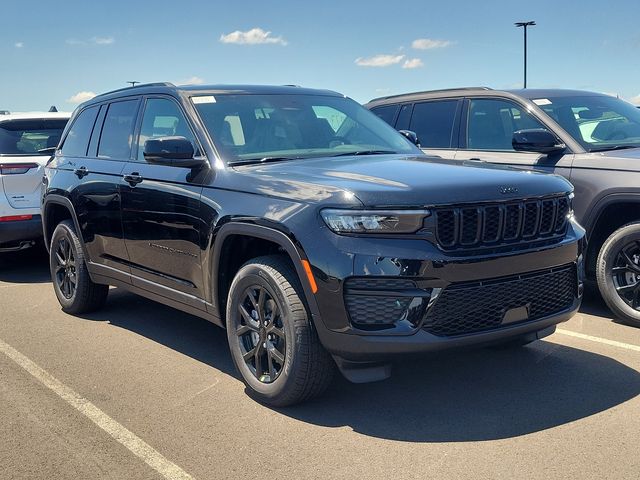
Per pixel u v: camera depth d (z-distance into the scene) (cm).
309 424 388
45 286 771
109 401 427
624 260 552
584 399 412
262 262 405
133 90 575
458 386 438
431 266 350
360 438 369
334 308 360
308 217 371
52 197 636
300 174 409
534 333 412
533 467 332
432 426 382
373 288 352
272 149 479
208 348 532
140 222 513
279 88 553
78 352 525
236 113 498
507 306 373
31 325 604
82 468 344
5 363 502
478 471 330
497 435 368
